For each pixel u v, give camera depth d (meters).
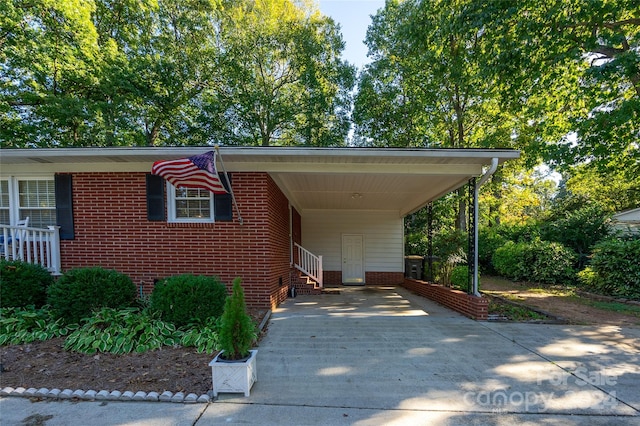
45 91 12.68
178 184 5.57
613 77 7.85
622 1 7.22
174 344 4.36
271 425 2.67
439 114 15.18
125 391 3.18
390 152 5.82
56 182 6.73
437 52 12.48
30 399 3.05
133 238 6.75
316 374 3.66
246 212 6.72
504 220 19.80
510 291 10.16
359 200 11.41
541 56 8.67
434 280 9.88
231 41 16.91
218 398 3.10
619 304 7.96
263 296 6.74
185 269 6.74
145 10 14.90
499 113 12.69
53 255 6.62
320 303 8.28
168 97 15.72
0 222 6.93
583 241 12.34
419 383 3.45
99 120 13.16
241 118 17.97
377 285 13.70
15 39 11.19
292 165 6.62
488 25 8.95
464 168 6.57
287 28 16.91
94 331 4.37
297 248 11.67
